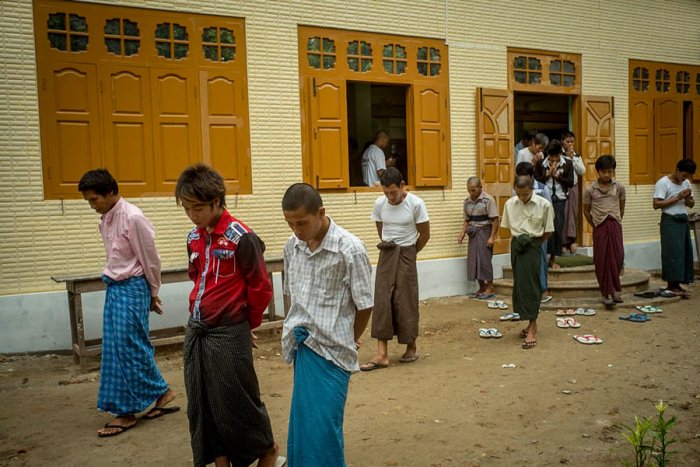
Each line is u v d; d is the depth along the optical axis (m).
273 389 5.72
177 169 7.88
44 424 4.97
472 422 4.72
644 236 12.38
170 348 7.36
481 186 9.89
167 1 7.74
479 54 10.38
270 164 8.50
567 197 9.74
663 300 8.95
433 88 9.94
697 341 6.97
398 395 5.40
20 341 6.95
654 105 12.44
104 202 4.73
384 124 13.12
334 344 3.21
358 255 3.22
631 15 12.05
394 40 9.55
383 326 6.25
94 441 4.59
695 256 12.92
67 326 7.15
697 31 12.95
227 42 8.18
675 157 12.70
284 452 4.25
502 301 9.45
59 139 7.20
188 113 7.93
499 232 10.55
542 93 11.15
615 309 8.63
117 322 4.72
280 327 7.40
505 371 6.00
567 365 6.15
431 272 9.85
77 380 6.19
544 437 4.39
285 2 8.55
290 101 8.63
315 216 3.12
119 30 7.50
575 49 11.40
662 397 5.17
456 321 8.28
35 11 7.04
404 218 6.26
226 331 3.48
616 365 6.11
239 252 3.51
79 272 7.31
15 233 7.01
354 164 11.70
